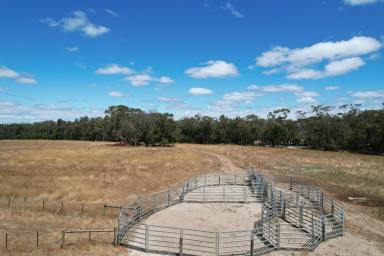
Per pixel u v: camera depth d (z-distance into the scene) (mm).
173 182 42156
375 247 20875
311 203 31141
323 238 21688
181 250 18562
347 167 62188
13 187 34844
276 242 20438
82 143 123625
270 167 60938
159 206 29484
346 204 32688
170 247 19562
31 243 19891
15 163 54406
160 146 114188
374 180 47125
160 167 53969
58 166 52188
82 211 26859
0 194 32000
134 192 35344
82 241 20312
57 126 176750
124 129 114375
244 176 45750
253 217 26859
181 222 25188
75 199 31469
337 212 28531
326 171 56188
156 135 115562
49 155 67938
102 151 82938
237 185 39844
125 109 125562
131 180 41594
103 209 27906
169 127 118500
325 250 20156
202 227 24078
